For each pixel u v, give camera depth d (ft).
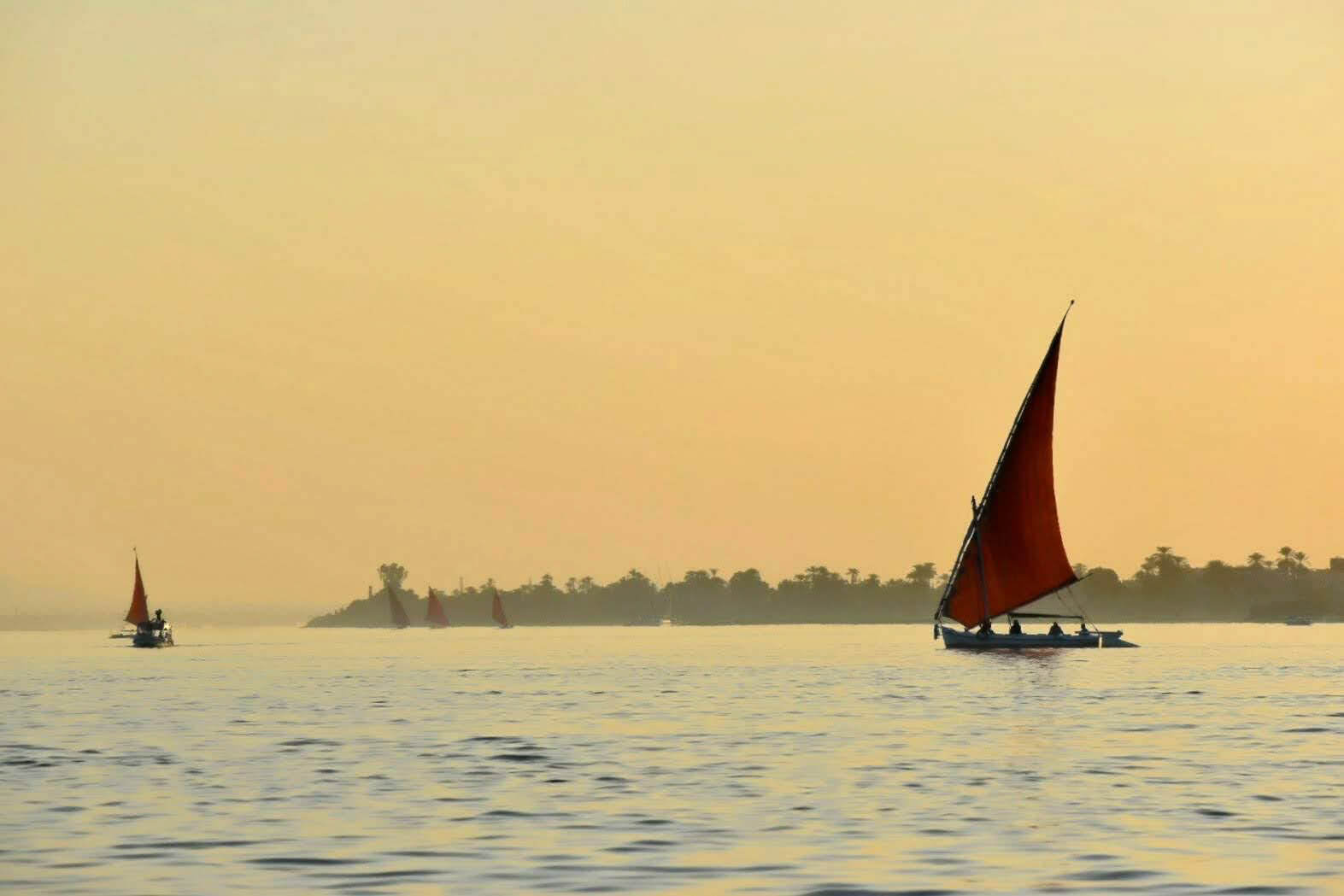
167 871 453.58
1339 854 466.29
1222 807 560.20
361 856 476.13
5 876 447.01
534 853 478.18
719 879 437.58
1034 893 416.05
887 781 639.76
